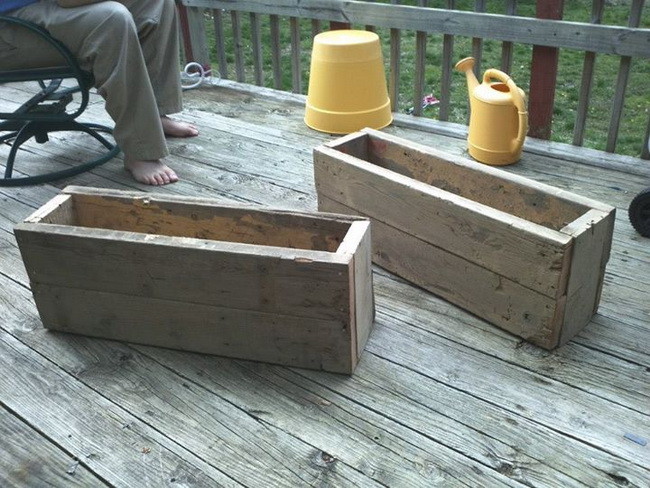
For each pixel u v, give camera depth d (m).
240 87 3.66
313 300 1.43
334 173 1.95
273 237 1.64
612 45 2.46
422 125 3.01
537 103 2.75
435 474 1.27
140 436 1.38
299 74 3.47
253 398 1.47
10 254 2.09
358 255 1.44
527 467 1.28
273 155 2.78
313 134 2.99
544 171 2.55
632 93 3.86
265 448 1.34
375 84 2.91
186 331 1.59
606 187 2.41
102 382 1.54
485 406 1.43
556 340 1.57
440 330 1.67
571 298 1.54
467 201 1.63
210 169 2.67
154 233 1.75
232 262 1.44
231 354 1.59
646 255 1.97
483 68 4.37
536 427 1.37
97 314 1.64
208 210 1.66
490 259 1.60
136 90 2.41
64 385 1.53
